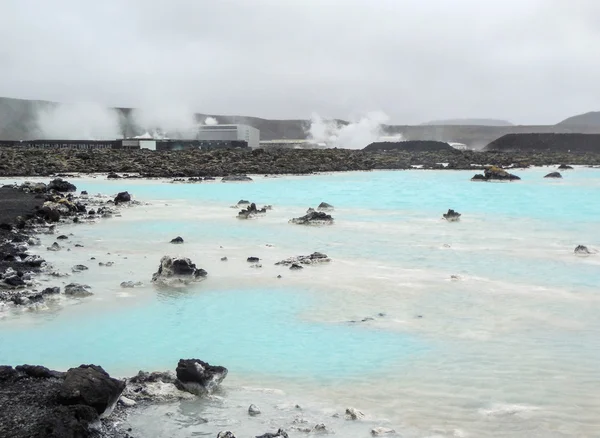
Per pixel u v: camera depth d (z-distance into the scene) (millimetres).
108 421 8281
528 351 11289
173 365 10703
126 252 20953
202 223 28297
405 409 8883
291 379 10039
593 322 13062
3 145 91062
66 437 7133
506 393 9445
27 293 14859
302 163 71000
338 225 28219
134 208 34062
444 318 13375
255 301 14773
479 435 8078
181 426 8242
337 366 10609
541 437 8039
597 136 116562
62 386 8188
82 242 22812
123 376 10133
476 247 22328
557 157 91812
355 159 78000
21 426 7324
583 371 10320
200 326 12844
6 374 8898
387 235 25250
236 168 63438
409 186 50406
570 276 17516
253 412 8680
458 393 9445
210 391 9367
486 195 43344
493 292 15602
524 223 29281
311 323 13039
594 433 8156
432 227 27781
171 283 16344
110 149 82250
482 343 11742
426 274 17750
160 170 59594
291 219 28922
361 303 14602
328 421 8469
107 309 13984
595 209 35219
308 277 17266
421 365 10617
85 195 39625
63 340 11906
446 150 104812
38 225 26266
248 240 23812
